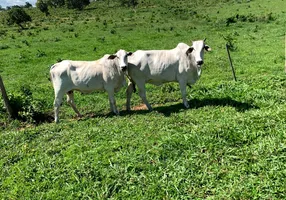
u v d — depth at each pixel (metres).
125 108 11.09
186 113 9.08
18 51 24.16
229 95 10.29
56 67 9.38
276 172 5.79
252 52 18.89
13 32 37.50
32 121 10.39
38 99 12.01
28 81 16.39
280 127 7.36
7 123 10.34
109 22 39.69
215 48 21.22
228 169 6.11
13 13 43.50
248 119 7.91
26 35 33.47
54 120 10.70
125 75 9.77
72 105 10.23
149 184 5.93
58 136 8.28
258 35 24.27
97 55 21.66
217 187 5.66
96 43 25.98
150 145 7.11
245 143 6.94
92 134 7.98
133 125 8.38
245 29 27.50
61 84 9.36
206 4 53.59
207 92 10.95
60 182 6.23
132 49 23.03
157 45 24.05
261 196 5.29
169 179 6.00
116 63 9.30
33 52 23.56
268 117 7.96
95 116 10.16
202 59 9.02
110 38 28.11
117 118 9.21
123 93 12.71
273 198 5.22
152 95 12.06
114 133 7.95
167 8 52.97
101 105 11.52
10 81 16.52
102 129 8.24
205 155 6.54
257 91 10.30
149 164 6.43
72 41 27.64
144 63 9.41
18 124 10.19
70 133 8.31
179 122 8.33
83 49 23.78
